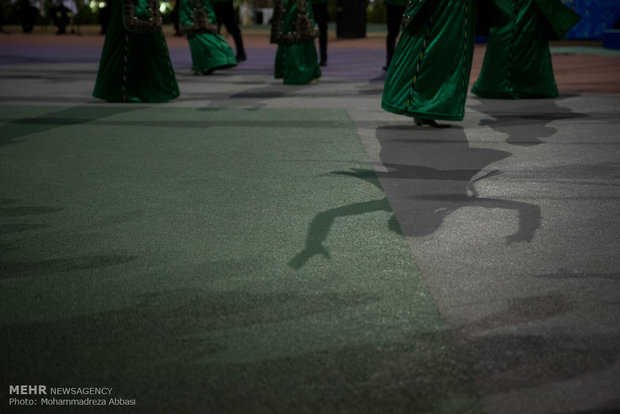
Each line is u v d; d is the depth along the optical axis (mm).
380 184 3850
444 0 5031
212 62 9883
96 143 5059
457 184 3857
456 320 2146
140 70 7172
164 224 3125
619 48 15695
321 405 1693
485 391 1756
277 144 5008
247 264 2621
